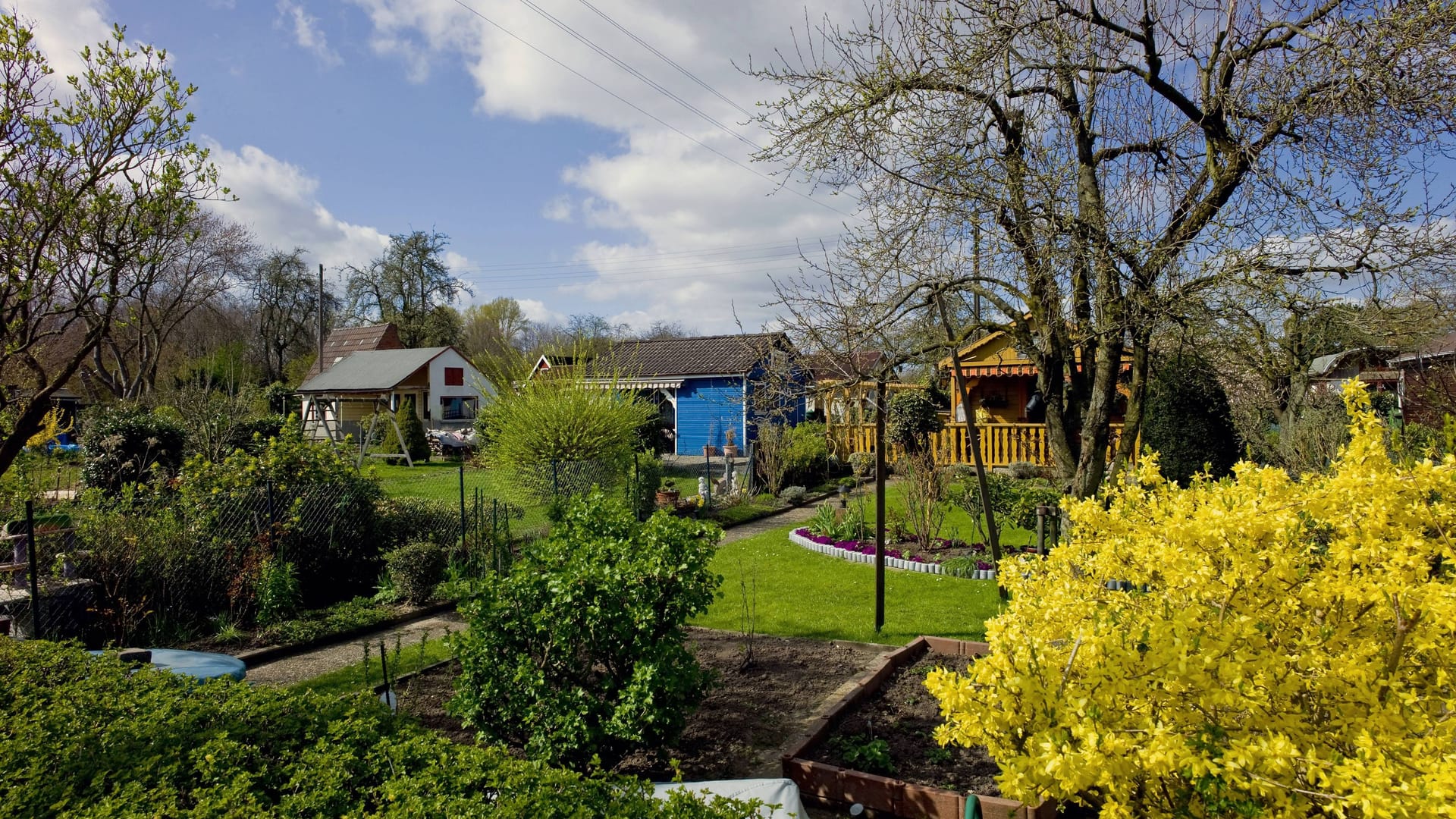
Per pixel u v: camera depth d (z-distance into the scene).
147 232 4.20
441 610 8.59
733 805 2.93
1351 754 2.50
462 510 9.96
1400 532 2.74
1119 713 2.56
